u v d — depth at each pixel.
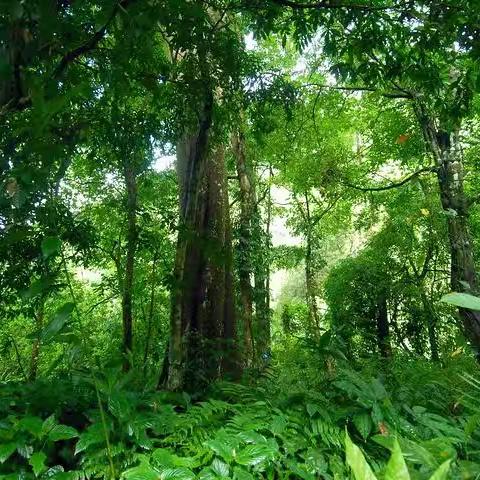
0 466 1.86
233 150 9.42
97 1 2.52
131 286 8.20
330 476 1.98
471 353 5.54
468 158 9.01
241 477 1.73
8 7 1.87
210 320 6.20
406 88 7.51
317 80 8.96
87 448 2.00
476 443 2.15
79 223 6.95
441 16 3.76
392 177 11.63
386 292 11.98
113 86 3.16
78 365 2.75
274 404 2.84
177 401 2.97
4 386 2.67
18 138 2.14
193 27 3.79
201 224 6.53
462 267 6.96
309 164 10.09
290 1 4.28
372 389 2.53
